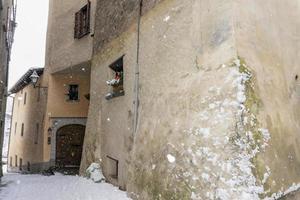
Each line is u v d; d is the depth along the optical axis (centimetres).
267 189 422
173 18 645
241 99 451
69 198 774
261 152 440
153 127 654
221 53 499
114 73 986
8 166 2650
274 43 540
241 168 420
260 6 534
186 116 550
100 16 1104
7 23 1295
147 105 704
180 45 609
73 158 1580
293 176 477
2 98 1229
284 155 477
